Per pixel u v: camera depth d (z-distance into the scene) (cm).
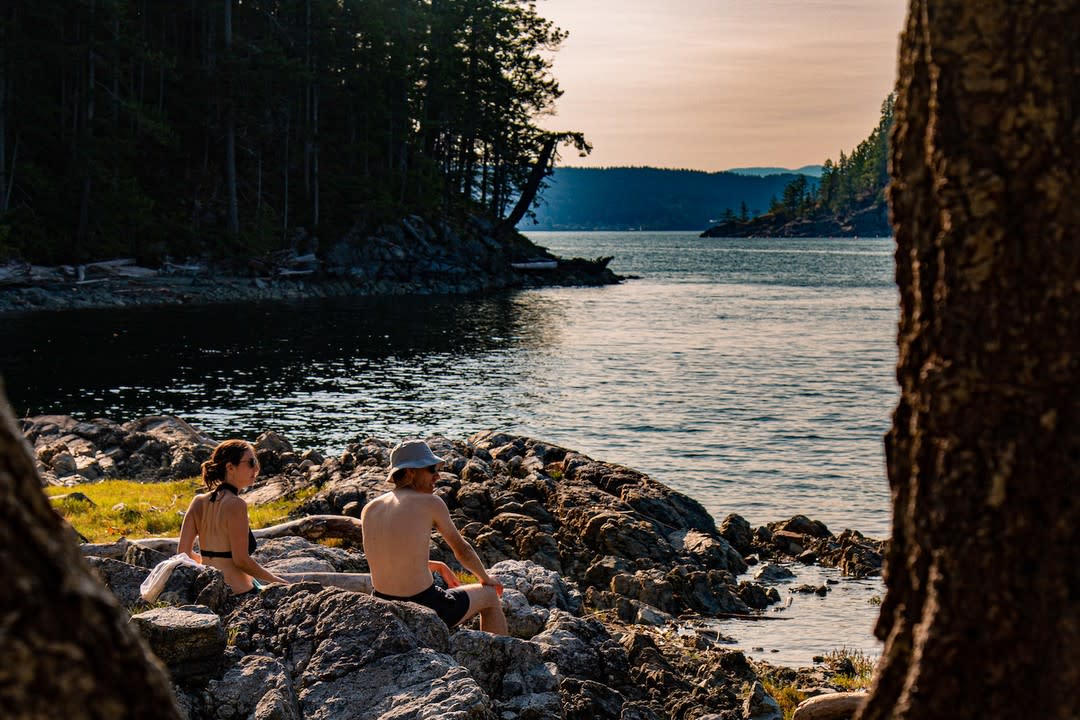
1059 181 227
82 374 3984
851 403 3612
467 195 11462
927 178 246
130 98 7888
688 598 1460
